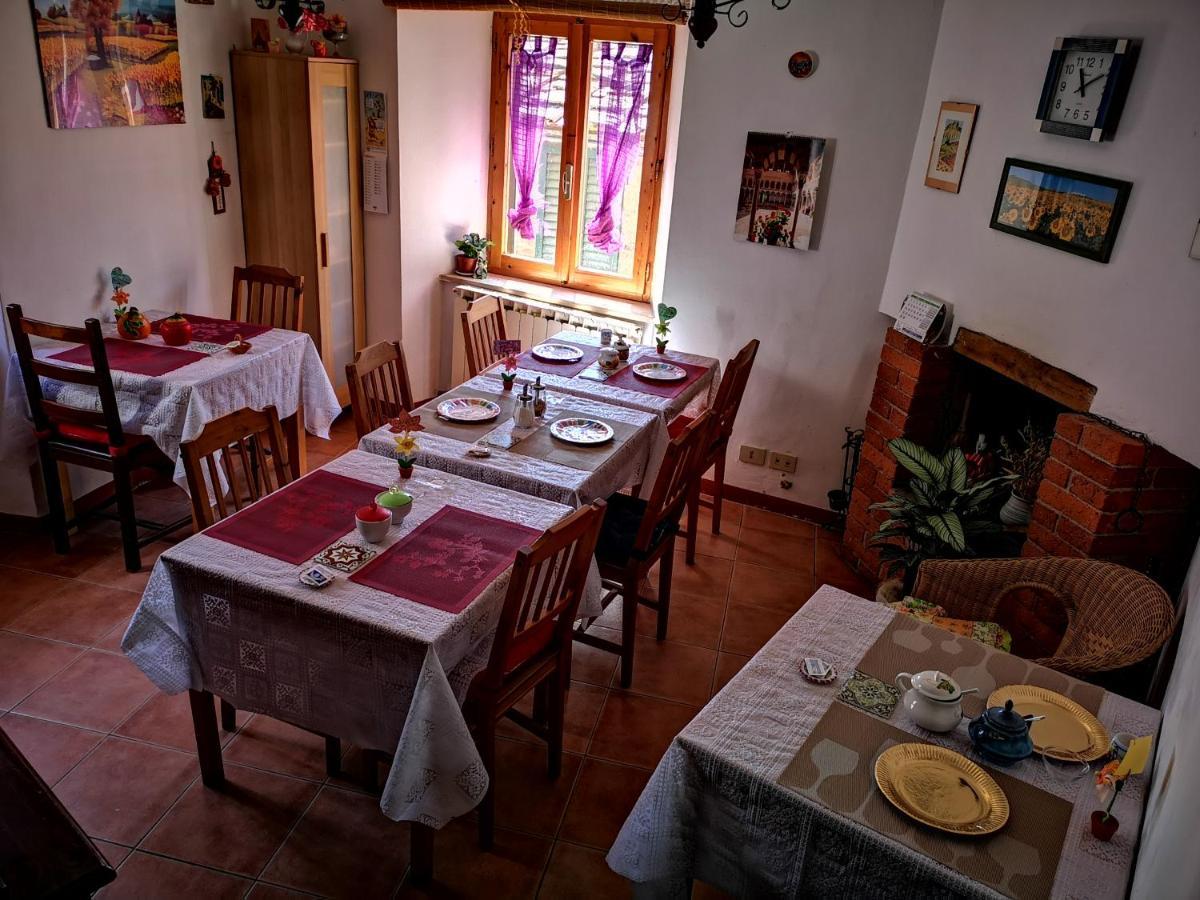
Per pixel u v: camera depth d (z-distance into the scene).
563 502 2.90
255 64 4.36
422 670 2.08
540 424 3.36
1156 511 2.63
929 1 3.62
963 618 2.81
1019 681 2.15
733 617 3.69
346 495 2.71
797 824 1.74
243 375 3.67
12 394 3.51
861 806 1.72
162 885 2.30
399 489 2.77
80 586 3.46
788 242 4.13
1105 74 2.59
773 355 4.38
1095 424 2.67
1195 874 1.16
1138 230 2.51
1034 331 2.98
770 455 4.54
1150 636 2.26
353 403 3.30
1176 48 2.39
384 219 4.88
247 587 2.21
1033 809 1.75
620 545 3.12
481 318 4.23
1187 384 2.36
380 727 2.24
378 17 4.47
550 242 5.36
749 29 3.92
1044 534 2.88
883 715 1.98
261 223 4.67
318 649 2.21
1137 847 1.69
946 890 1.59
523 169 5.27
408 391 3.66
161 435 3.43
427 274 5.18
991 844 1.66
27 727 2.76
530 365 4.03
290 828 2.49
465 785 2.16
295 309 4.33
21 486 3.71
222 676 2.38
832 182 3.99
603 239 5.20
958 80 3.44
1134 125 2.53
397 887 2.35
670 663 3.36
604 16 4.28
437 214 5.11
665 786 1.85
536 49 4.97
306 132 4.41
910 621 2.34
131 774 2.63
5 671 2.98
